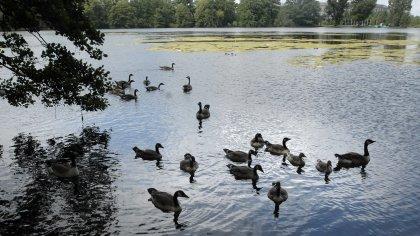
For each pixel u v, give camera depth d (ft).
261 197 74.74
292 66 233.35
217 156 95.30
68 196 74.38
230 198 74.38
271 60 260.62
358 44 369.09
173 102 149.69
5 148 99.09
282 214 68.39
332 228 64.03
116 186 78.79
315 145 102.53
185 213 68.80
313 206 71.15
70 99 96.27
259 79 194.08
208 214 68.49
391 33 577.02
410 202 72.18
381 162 91.35
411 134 109.19
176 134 111.34
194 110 137.49
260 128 116.37
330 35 520.42
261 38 456.04
